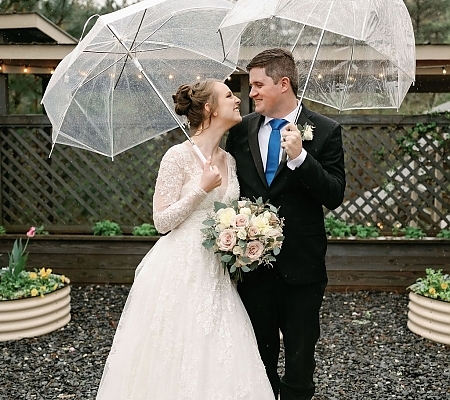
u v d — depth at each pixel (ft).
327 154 8.52
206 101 8.59
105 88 9.75
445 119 19.20
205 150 8.72
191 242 8.45
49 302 15.08
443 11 36.83
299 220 8.61
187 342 7.97
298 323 8.73
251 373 7.97
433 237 19.60
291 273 8.58
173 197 8.46
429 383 11.86
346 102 10.19
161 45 9.77
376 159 19.84
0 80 21.13
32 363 13.06
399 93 9.14
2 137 20.90
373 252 19.07
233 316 8.25
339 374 12.35
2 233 20.44
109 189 21.01
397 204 20.04
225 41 9.88
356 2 7.67
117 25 8.80
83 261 19.98
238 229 7.74
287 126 7.94
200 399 7.67
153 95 10.16
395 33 7.84
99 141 10.07
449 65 19.94
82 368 12.76
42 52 20.22
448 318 13.99
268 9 7.70
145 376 8.18
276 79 8.36
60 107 9.18
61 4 34.83
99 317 16.55
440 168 19.54
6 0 34.40
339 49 9.86
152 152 20.77
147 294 8.54
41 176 21.08
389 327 15.53
